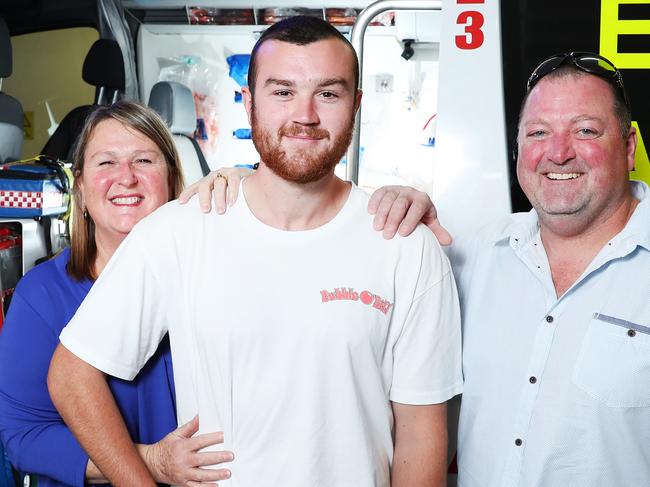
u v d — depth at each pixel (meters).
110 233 1.68
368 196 1.44
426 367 1.40
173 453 1.39
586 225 1.40
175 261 1.39
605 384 1.33
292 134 1.27
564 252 1.45
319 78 1.26
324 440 1.32
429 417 1.42
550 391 1.38
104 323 1.40
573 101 1.36
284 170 1.28
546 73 1.41
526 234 1.49
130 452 1.42
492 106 1.68
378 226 1.38
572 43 1.64
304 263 1.34
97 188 1.65
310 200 1.34
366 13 1.76
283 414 1.32
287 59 1.26
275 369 1.32
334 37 1.28
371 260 1.36
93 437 1.41
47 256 2.60
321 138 1.28
